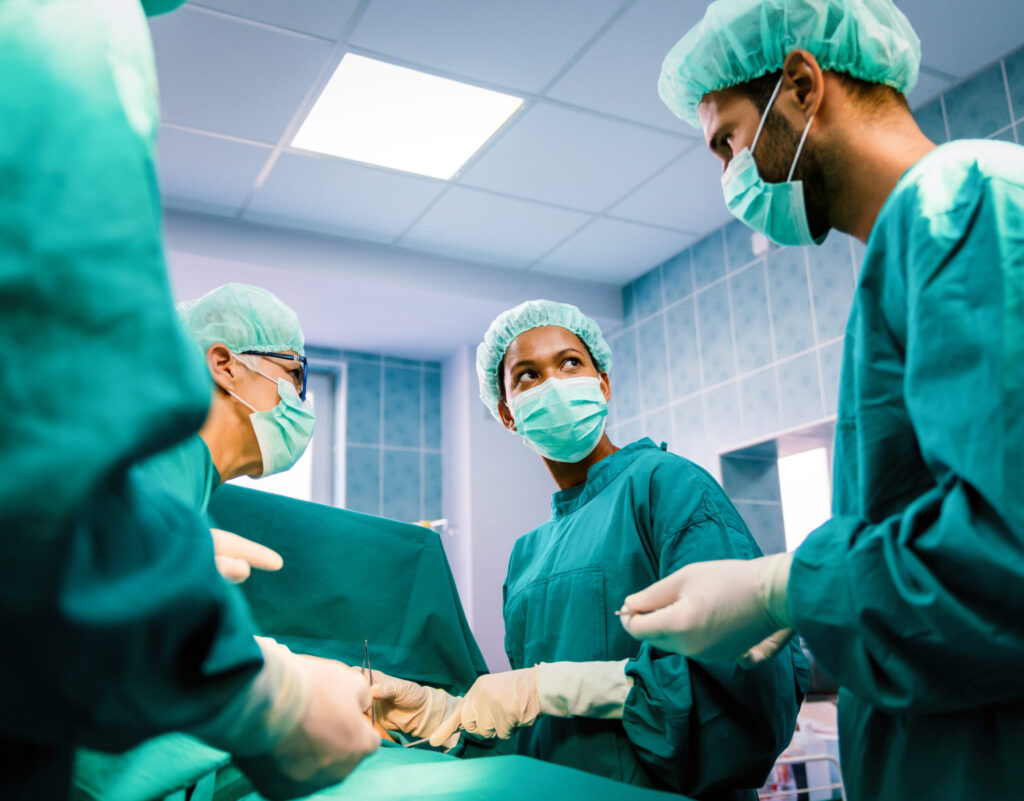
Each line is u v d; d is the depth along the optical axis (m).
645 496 1.39
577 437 1.60
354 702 0.65
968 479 0.65
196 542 0.51
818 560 0.74
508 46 2.95
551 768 0.88
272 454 1.46
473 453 4.88
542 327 1.69
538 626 1.47
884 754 0.82
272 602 1.50
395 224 4.15
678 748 1.12
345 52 2.95
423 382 5.30
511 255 4.52
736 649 0.82
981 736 0.72
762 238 4.02
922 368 0.71
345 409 5.02
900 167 0.89
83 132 0.41
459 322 4.79
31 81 0.41
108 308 0.40
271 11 2.75
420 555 1.65
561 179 3.80
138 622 0.42
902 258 0.78
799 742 3.12
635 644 1.32
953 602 0.64
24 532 0.36
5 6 0.43
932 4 2.80
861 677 0.71
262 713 0.55
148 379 0.40
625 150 3.59
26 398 0.37
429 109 3.29
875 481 0.79
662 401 4.55
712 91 1.06
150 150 0.47
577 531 1.52
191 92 3.13
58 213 0.39
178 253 3.90
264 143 3.46
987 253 0.70
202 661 0.48
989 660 0.65
